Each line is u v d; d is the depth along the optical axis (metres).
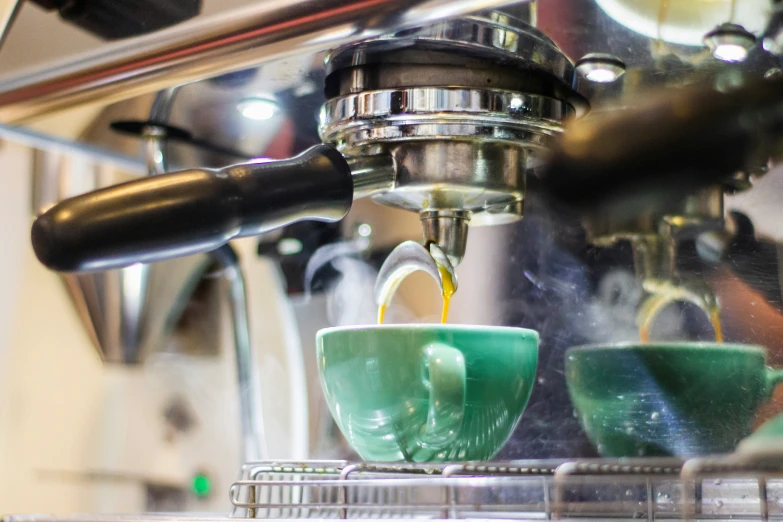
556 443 0.49
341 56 0.38
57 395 0.85
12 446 0.85
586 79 0.39
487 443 0.41
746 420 0.40
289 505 0.36
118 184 0.35
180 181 0.35
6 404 0.86
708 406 0.40
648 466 0.33
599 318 0.48
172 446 0.80
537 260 0.51
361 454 0.42
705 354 0.40
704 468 0.28
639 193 0.46
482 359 0.39
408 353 0.38
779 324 0.42
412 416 0.39
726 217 0.44
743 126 0.42
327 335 0.41
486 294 0.54
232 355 0.76
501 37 0.35
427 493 0.54
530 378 0.42
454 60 0.38
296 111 0.45
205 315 0.77
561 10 0.33
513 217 0.45
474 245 0.54
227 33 0.36
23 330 0.87
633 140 0.45
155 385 0.81
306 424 0.69
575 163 0.47
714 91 0.41
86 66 0.41
